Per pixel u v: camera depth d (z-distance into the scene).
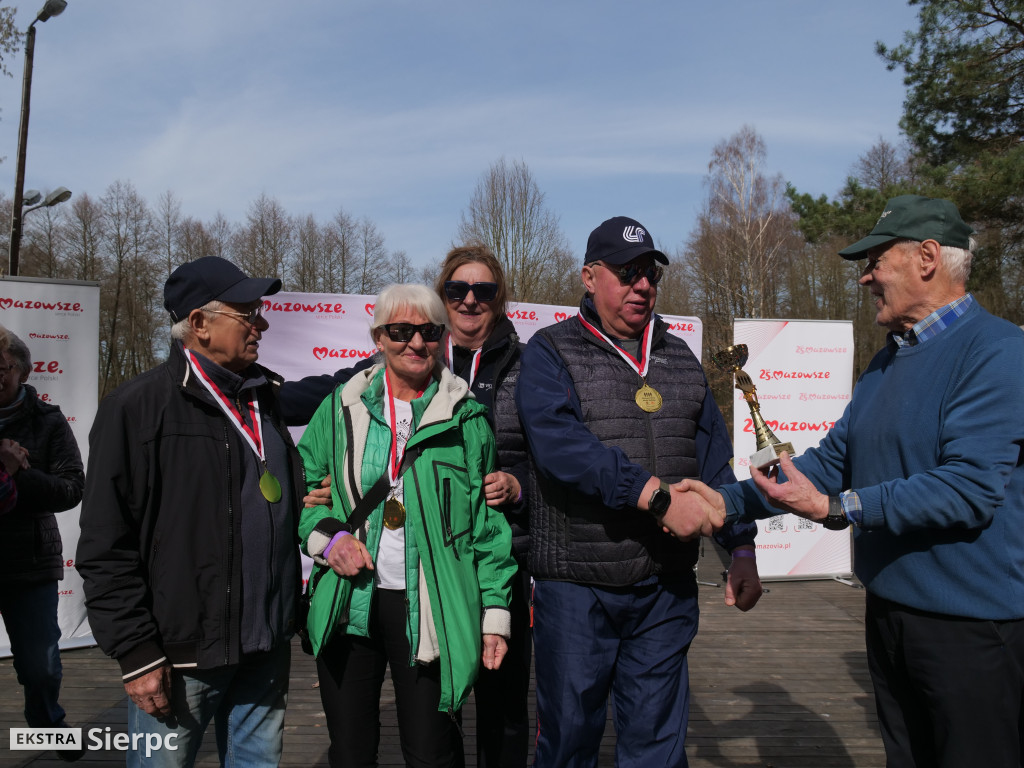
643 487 2.08
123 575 1.92
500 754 2.64
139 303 30.17
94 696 4.24
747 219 32.12
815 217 14.88
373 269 32.31
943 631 1.94
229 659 1.98
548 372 2.32
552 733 2.26
